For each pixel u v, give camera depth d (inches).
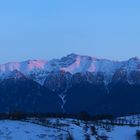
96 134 7657.5
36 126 7524.6
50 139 6845.5
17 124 7603.4
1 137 6761.8
